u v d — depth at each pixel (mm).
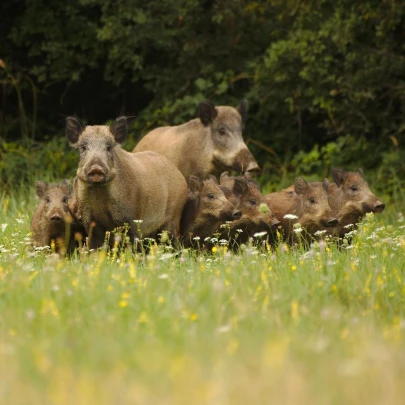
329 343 12094
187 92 44250
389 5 37125
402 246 20188
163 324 12922
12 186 37188
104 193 21812
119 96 48031
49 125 47375
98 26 45500
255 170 29891
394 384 10320
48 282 15180
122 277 16016
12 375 10773
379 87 38875
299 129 42531
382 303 15117
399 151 38750
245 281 15727
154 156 24094
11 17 46094
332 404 9773
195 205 24297
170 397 9938
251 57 44062
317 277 16094
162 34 43281
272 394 10008
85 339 12227
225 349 11766
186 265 18859
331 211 24547
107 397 9906
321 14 39219
